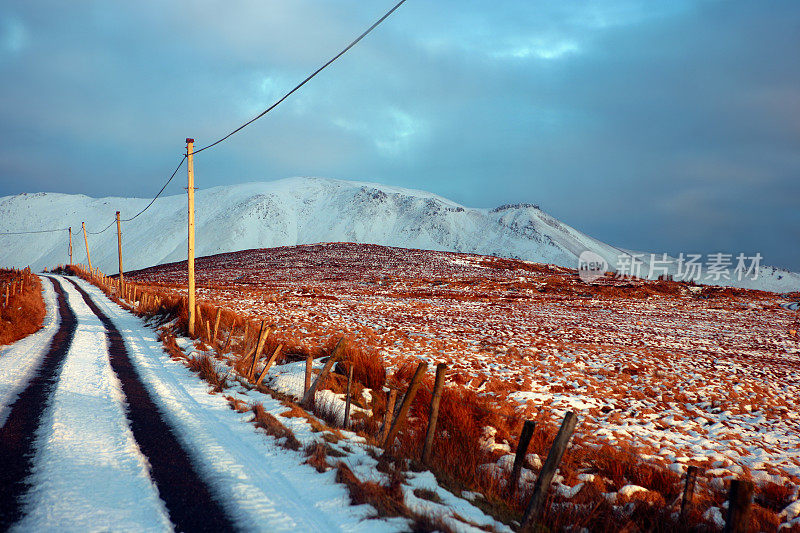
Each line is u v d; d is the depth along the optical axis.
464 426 8.64
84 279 64.06
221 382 10.62
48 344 15.89
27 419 7.71
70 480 5.44
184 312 20.23
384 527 4.43
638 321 42.72
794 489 7.75
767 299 71.81
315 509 4.86
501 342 23.28
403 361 15.43
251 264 102.94
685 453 8.98
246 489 5.33
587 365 18.84
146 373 11.84
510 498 6.03
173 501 5.05
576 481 7.21
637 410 12.34
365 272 91.56
